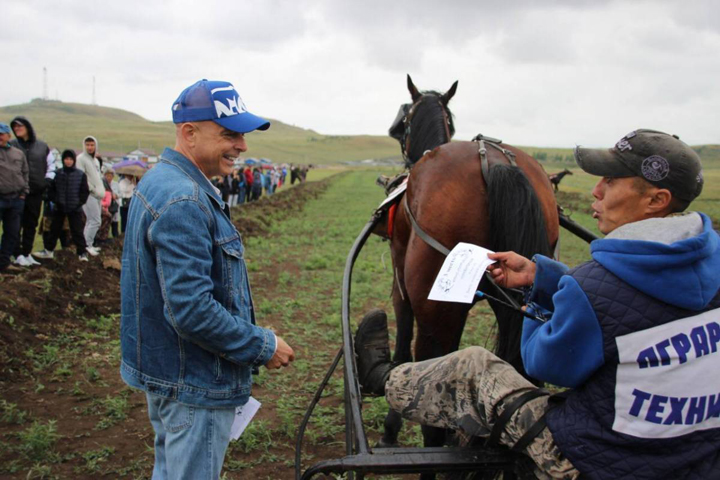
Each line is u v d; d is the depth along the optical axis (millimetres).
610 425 2012
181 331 2338
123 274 2537
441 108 5039
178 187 2402
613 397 2006
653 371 1956
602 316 1980
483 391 2420
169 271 2320
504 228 3055
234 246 2570
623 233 2070
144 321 2471
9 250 8352
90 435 4574
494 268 2629
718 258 2004
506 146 3818
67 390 5391
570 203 27906
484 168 3408
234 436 2805
